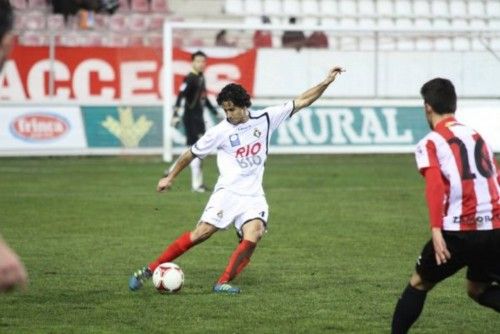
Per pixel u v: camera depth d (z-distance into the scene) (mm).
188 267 26703
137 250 29375
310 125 59594
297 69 60250
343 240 31516
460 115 59719
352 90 60344
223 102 22922
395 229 33875
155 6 69125
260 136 23203
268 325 19609
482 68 60000
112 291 23156
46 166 56062
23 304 21625
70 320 20016
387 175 52219
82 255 28391
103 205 39750
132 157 61188
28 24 66062
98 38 66438
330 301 22125
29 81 58062
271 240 31516
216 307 21359
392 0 72750
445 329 19422
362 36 65188
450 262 16578
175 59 58781
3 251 8773
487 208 16281
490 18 73062
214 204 23047
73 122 58531
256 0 71000
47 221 35312
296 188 46219
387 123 60438
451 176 16297
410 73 60562
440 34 61719
